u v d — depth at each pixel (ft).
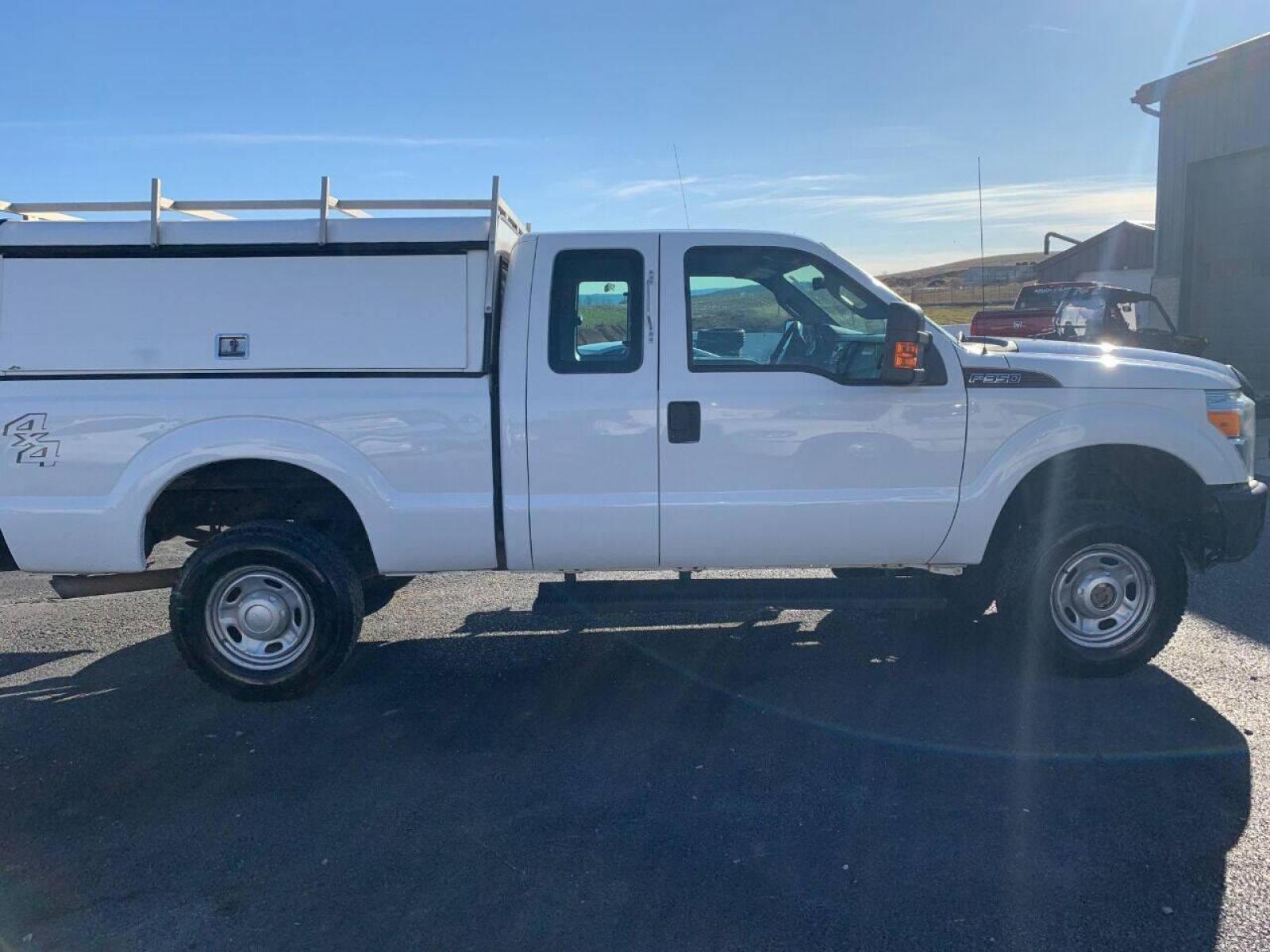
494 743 15.62
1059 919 10.87
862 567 18.21
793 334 17.69
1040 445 16.94
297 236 16.49
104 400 16.33
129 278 16.47
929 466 16.93
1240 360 54.29
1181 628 19.94
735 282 17.31
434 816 13.38
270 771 14.79
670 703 16.99
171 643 20.68
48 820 13.48
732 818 13.16
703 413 16.60
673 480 16.72
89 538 16.55
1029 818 12.96
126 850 12.69
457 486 16.69
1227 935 10.57
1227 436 17.40
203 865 12.31
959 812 13.16
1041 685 17.33
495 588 24.09
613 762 14.85
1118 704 16.43
